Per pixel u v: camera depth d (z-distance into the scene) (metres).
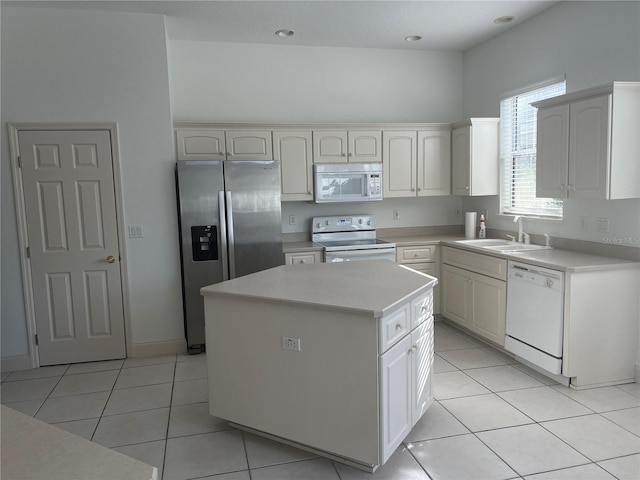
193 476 2.30
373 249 4.57
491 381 3.32
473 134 4.64
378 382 2.17
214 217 4.03
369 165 4.75
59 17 3.69
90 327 3.96
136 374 3.66
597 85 3.15
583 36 3.58
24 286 3.82
